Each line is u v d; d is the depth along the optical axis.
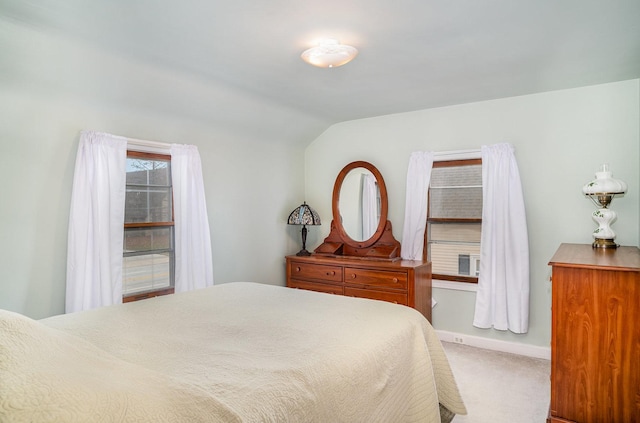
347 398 1.38
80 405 0.90
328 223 4.53
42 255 2.53
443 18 1.95
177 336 1.68
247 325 1.85
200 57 2.43
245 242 3.94
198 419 0.99
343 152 4.40
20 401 0.86
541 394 2.65
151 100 2.90
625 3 1.80
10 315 1.17
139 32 2.07
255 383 1.21
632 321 1.93
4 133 2.33
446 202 3.81
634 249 2.67
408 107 3.76
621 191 2.72
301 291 2.62
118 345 1.55
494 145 3.43
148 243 3.22
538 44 2.28
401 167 4.01
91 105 2.69
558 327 2.09
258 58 2.46
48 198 2.54
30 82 2.33
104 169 2.74
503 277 3.40
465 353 3.43
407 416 1.78
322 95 3.32
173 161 3.22
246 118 3.66
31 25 1.98
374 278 3.54
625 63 2.62
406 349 1.85
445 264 3.84
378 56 2.45
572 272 2.05
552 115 3.28
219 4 1.78
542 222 3.33
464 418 2.34
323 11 1.86
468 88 3.16
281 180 4.36
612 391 1.97
